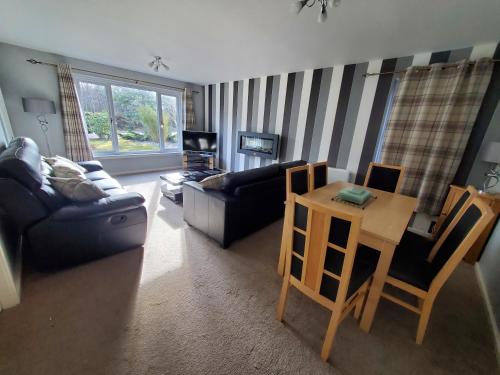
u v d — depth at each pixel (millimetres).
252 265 2006
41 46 3223
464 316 1582
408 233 1815
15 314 1366
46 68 3549
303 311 1534
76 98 3816
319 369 1175
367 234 1316
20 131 3504
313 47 2650
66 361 1130
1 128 2633
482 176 2408
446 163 2504
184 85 5379
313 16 1937
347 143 3406
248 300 1604
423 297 1257
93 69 3992
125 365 1131
